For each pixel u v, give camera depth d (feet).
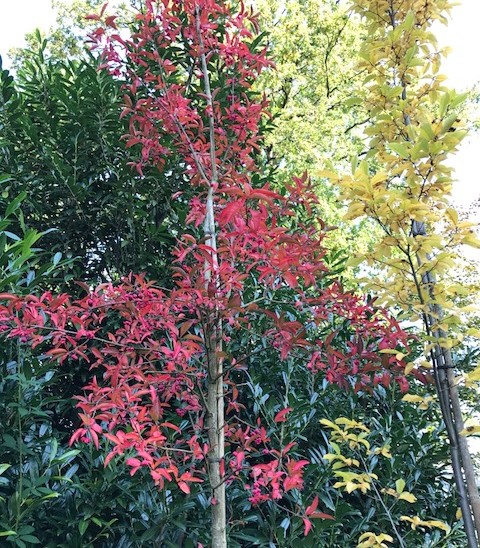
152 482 8.33
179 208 11.16
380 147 7.22
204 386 7.81
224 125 8.32
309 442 10.32
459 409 6.18
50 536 7.90
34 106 12.12
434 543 9.09
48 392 9.96
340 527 9.30
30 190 11.30
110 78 11.29
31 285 8.05
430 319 6.52
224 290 6.10
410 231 6.78
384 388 10.79
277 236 5.82
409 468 9.78
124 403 5.88
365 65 7.48
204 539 8.34
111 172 11.55
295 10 31.42
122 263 11.53
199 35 7.37
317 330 10.59
